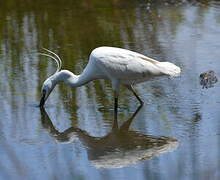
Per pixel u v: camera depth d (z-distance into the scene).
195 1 23.97
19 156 11.87
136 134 12.84
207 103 14.20
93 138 12.78
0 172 11.14
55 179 10.65
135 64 13.88
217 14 21.86
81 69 16.75
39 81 15.98
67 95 15.30
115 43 19.06
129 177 10.76
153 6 23.52
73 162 11.53
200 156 11.47
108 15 22.48
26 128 13.30
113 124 13.41
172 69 14.01
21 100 14.84
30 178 10.88
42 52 18.44
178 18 21.62
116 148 12.22
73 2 24.61
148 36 19.67
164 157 11.56
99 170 11.11
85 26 21.16
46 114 14.08
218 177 10.48
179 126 13.02
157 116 13.66
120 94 15.21
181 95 14.82
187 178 10.48
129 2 24.27
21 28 21.17
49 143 12.51
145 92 15.22
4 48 19.00
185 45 18.55
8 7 24.09
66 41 19.53
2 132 13.07
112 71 13.97
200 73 16.09
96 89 15.66
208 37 19.25
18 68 17.03
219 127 12.84
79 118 13.81
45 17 22.50
